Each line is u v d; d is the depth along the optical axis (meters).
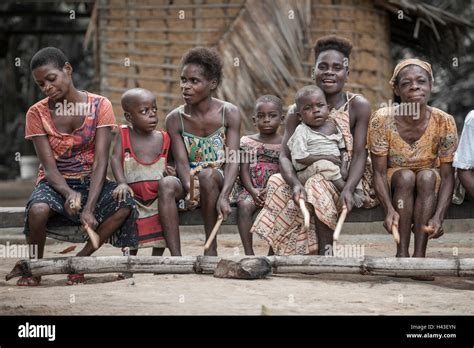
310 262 6.20
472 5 20.05
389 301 5.42
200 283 5.97
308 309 5.09
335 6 14.01
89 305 5.19
